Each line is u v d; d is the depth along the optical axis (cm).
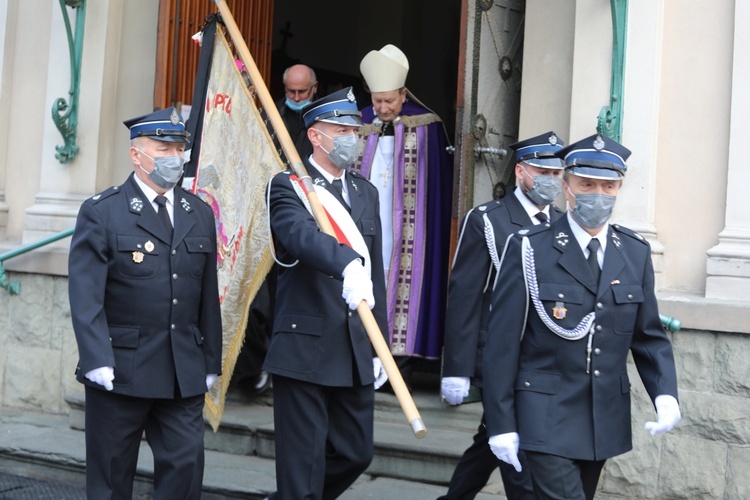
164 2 738
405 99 734
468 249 538
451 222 687
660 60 627
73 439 700
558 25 675
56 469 666
